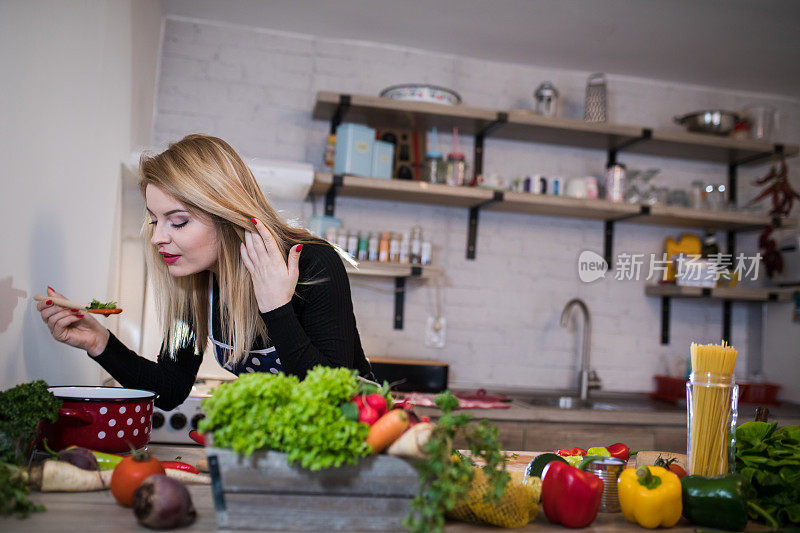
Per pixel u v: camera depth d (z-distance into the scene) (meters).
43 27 1.54
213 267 1.41
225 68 3.45
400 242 3.32
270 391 0.90
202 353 1.56
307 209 3.47
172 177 1.23
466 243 3.65
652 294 3.74
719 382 1.18
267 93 3.49
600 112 3.52
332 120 3.48
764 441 1.23
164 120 3.37
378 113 3.32
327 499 0.93
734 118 3.54
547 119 3.38
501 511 1.00
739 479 1.07
